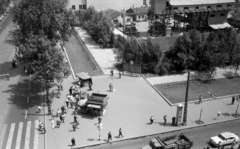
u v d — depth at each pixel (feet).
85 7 394.52
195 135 122.01
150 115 137.39
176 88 167.84
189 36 193.06
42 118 133.90
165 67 191.72
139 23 360.48
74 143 111.55
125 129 124.88
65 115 136.98
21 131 122.21
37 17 171.42
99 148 111.86
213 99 155.12
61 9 184.55
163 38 204.85
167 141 112.06
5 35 305.12
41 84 175.01
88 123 129.80
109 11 359.66
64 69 150.00
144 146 108.78
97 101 135.54
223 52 179.11
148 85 173.17
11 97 156.04
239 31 272.72
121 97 156.15
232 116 138.00
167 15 319.88
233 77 185.57
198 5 272.31
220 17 274.77
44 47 139.13
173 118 127.44
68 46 263.08
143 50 191.72
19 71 197.98
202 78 183.32
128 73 192.75
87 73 191.62
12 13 185.06
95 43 278.46
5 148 110.01
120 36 250.16
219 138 114.52
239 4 353.51
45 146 111.65
